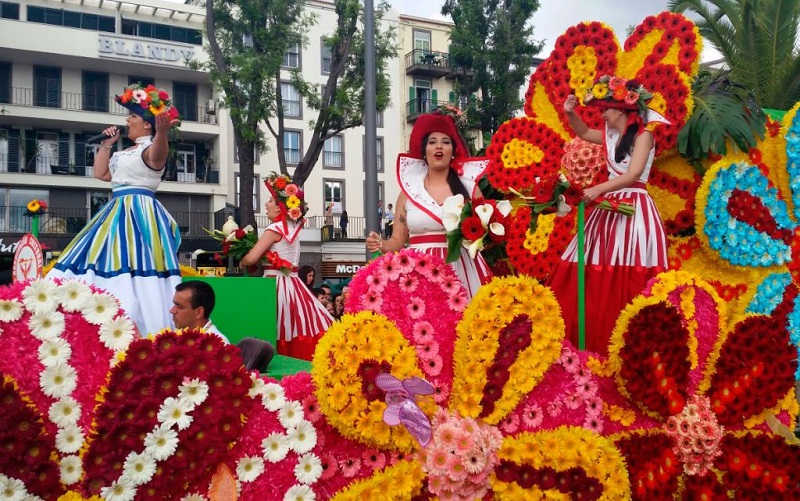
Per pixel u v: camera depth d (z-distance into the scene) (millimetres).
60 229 26703
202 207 28922
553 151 5102
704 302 3787
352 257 30500
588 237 4211
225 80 17438
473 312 3289
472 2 21172
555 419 3438
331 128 18625
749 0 11570
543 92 5219
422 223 4012
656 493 3422
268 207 6469
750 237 4320
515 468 3232
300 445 2861
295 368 4117
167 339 2705
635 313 3480
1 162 26453
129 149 4418
